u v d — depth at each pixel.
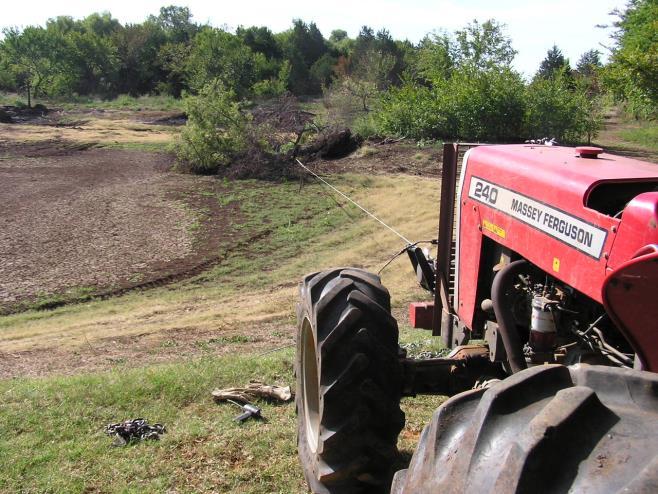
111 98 68.12
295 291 14.09
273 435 5.46
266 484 4.70
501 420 2.06
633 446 1.80
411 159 28.25
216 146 27.00
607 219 3.27
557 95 33.41
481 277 4.77
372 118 36.41
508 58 40.38
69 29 93.19
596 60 80.00
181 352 10.26
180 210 20.98
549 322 3.89
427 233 17.55
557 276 3.67
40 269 15.62
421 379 4.66
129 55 72.62
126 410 6.20
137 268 15.80
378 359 3.96
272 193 23.17
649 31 26.55
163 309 13.15
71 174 26.66
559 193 3.71
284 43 81.94
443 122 33.09
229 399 6.41
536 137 32.91
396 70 63.09
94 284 14.70
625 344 3.61
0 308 13.25
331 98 45.56
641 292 2.87
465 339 5.09
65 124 43.81
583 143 33.53
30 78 64.81
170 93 67.19
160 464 5.02
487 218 4.58
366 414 3.94
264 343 10.59
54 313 13.06
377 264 15.70
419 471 2.24
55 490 4.66
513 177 4.26
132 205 21.59
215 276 15.35
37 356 10.32
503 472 1.83
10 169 27.55
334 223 19.48
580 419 1.88
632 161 4.20
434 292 5.66
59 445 5.43
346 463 3.97
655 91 26.06
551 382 2.16
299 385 4.86
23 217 20.03
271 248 17.42
